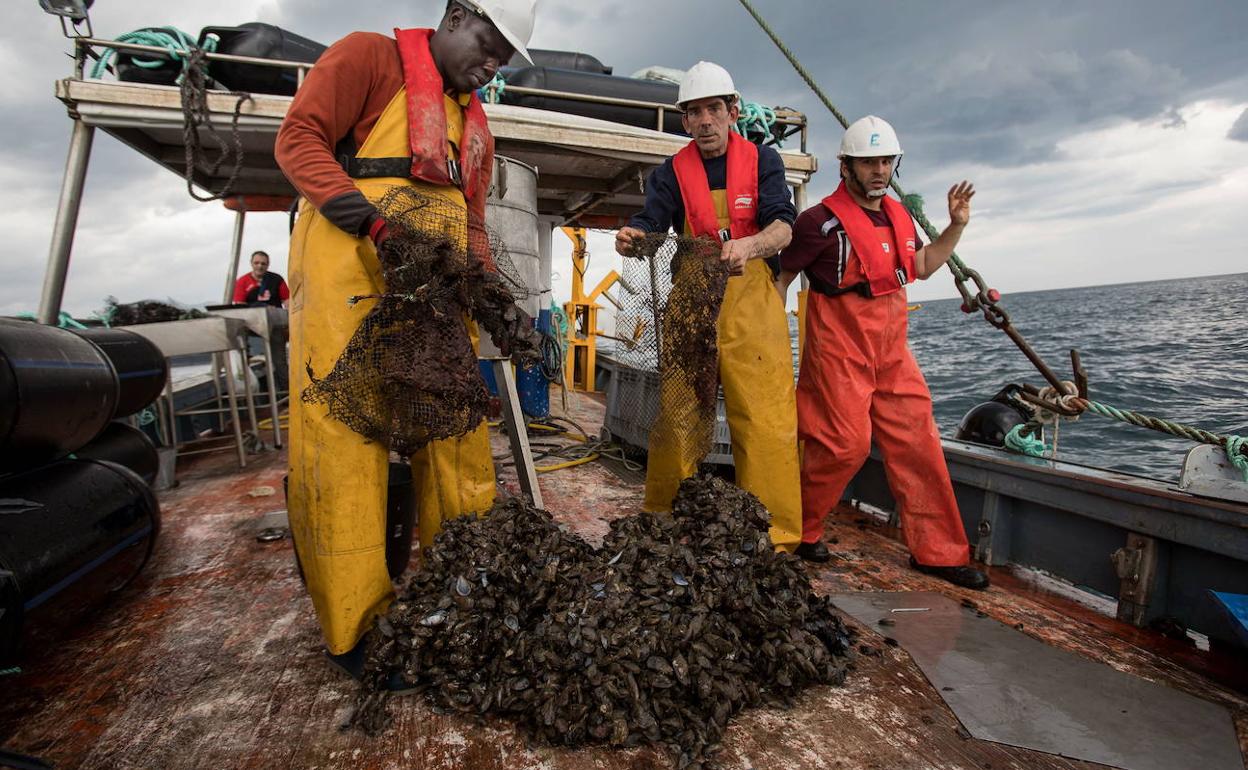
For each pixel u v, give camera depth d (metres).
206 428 7.48
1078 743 1.81
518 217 4.69
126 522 2.56
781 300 2.91
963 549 3.03
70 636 2.37
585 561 2.17
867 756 1.75
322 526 1.96
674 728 1.80
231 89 4.24
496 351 3.15
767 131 5.02
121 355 3.87
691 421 2.76
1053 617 2.67
